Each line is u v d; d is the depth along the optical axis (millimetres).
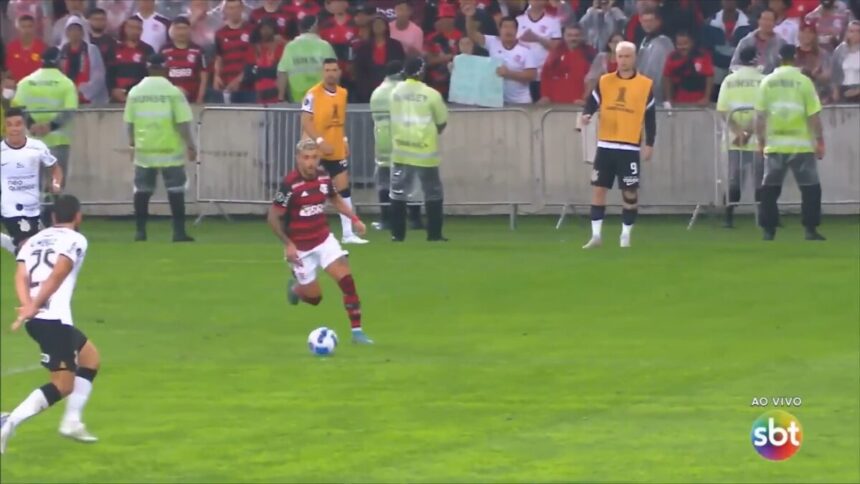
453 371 44500
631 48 64375
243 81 78188
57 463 36031
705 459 35000
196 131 75188
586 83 75750
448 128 74312
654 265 61250
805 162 66812
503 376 43719
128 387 43375
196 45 77812
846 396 40469
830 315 51406
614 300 54781
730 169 71250
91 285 59406
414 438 37344
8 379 45312
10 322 54969
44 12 84500
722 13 77438
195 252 66875
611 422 38438
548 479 33656
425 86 68188
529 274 59906
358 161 74188
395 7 78688
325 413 39969
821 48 74625
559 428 37969
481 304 54562
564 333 49500
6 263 68562
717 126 71812
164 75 69938
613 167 65375
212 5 83625
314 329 51156
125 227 75500
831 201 72188
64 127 73562
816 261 61531
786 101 66250
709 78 74875
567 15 78125
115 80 79000
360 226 49188
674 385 42156
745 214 75688
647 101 64688
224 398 41844
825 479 33281
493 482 33500
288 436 37781
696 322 50719
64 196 38188
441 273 60531
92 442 37750
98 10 80250
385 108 71312
